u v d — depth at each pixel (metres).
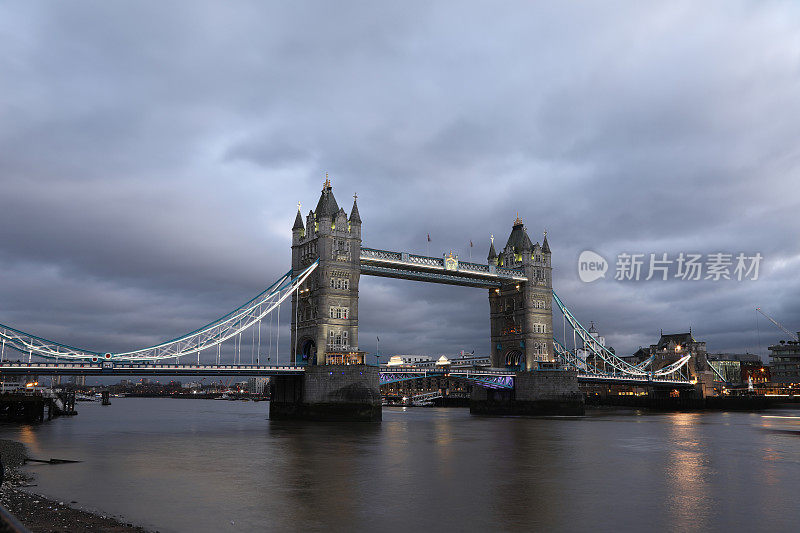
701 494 40.59
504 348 157.88
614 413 173.00
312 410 110.75
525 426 106.44
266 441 76.56
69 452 64.31
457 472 50.00
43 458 58.97
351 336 119.81
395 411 189.00
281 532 30.58
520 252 154.88
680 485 44.03
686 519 33.53
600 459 58.56
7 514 9.73
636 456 61.09
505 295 159.00
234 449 67.25
